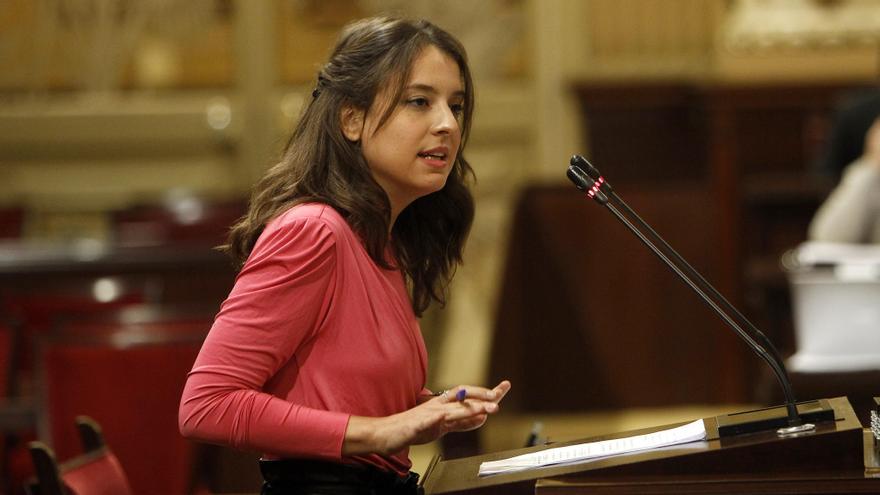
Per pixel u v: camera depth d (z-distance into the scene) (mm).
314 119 7203
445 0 25344
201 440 6656
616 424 21141
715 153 22266
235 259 7184
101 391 11500
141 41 25312
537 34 25281
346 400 6836
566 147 25312
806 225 22078
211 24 25359
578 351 21438
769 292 17875
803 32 23219
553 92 25312
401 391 7047
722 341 21344
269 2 25312
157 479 11445
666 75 24938
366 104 7074
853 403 8227
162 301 15766
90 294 14922
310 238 6754
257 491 12625
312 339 6863
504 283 21391
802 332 14523
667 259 7301
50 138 25266
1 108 25219
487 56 25422
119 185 25391
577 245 21422
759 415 6852
